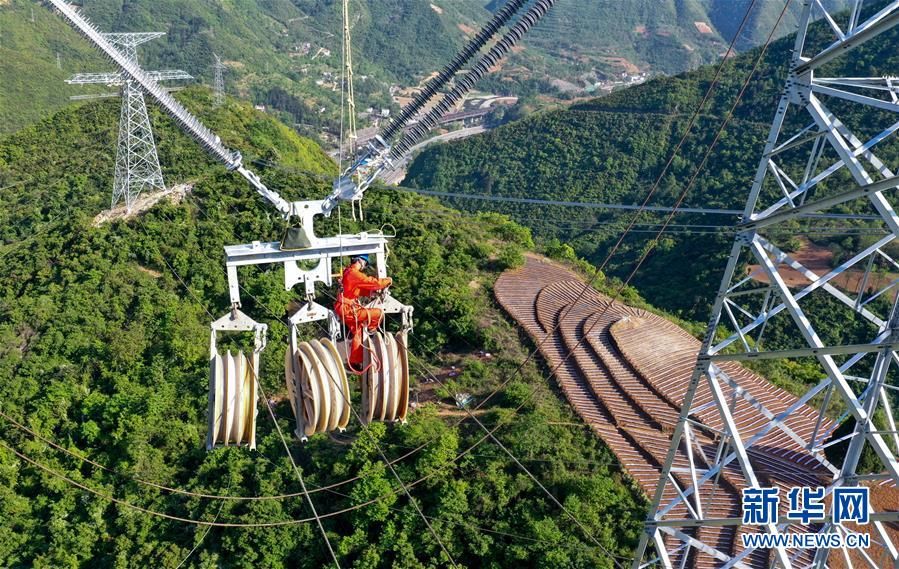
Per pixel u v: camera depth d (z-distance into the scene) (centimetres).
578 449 3416
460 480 3272
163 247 5450
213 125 7931
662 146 10831
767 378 4156
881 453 1620
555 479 3225
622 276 7819
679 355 4175
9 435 3938
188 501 3494
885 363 1595
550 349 4203
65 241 5606
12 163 7556
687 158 10331
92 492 3638
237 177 6397
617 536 2978
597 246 8988
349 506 3256
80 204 6350
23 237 6334
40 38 16188
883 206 1603
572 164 11369
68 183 6900
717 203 8888
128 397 4025
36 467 3762
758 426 3556
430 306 4509
